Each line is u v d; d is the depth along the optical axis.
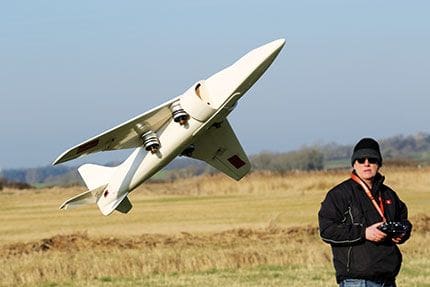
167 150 38.28
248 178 164.25
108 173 42.53
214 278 50.16
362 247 23.72
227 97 36.69
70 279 51.38
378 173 24.67
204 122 37.38
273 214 104.44
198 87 37.19
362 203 24.12
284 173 168.12
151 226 94.69
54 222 106.38
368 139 24.48
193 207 124.00
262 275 51.19
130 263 54.75
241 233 76.88
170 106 37.22
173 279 50.12
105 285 48.53
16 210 130.62
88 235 79.62
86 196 43.09
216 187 161.88
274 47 36.81
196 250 62.16
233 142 40.25
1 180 198.25
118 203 41.97
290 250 59.66
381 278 23.91
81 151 37.72
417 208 102.94
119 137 38.00
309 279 49.09
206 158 40.94
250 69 36.75
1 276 51.69
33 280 50.94
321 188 155.25
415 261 55.94
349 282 24.02
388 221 24.03
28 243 72.94
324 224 24.08
